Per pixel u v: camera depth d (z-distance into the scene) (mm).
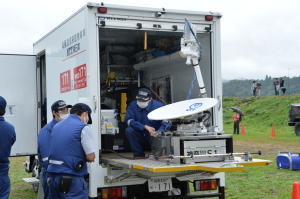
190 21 5855
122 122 6641
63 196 4613
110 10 5410
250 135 22781
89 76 5266
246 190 8227
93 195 5258
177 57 6449
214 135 5035
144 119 5988
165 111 5496
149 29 5629
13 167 12617
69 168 4621
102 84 8211
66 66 6023
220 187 5957
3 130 5023
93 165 5266
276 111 31859
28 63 7605
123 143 6598
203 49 6172
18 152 7484
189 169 4629
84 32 5367
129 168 4984
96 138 5281
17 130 7492
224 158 4992
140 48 7664
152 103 6051
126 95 8023
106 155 6250
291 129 26125
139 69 7715
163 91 7344
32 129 7621
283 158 10617
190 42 5301
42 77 7703
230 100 38031
